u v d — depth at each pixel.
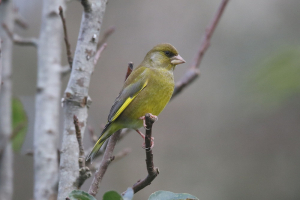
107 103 16.23
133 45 17.19
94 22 5.46
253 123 15.88
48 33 7.15
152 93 7.30
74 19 16.62
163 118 16.56
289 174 15.41
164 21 17.56
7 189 6.38
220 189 15.53
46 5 7.27
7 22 7.24
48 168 6.27
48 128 6.55
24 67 14.80
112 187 15.56
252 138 15.88
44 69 6.95
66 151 5.15
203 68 16.48
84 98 5.34
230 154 15.96
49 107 6.70
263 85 10.48
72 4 16.80
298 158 15.44
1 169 6.41
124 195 3.95
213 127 16.25
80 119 5.29
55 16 7.20
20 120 7.29
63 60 15.77
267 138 15.80
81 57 5.39
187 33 17.38
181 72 16.75
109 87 16.48
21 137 7.29
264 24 16.25
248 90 10.76
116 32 17.33
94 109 16.14
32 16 15.98
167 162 16.02
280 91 10.24
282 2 16.27
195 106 16.48
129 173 15.78
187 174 15.80
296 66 10.28
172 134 16.39
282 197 15.23
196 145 16.09
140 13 17.66
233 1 16.70
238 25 16.47
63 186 5.00
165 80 7.50
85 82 5.38
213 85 16.41
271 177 15.55
